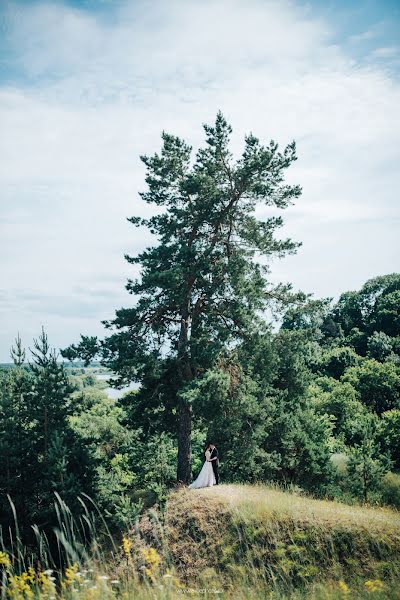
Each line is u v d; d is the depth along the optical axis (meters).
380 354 63.69
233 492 17.27
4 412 20.17
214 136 22.05
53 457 18.25
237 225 22.72
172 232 22.31
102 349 20.53
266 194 21.66
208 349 20.09
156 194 23.19
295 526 13.40
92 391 55.84
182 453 21.33
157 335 22.42
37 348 21.41
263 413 22.53
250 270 21.27
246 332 21.41
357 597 8.46
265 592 9.29
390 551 11.77
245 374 22.02
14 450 19.16
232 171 22.08
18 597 5.42
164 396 22.14
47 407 20.84
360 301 85.19
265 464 23.89
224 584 11.93
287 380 28.33
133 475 28.53
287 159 21.52
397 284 79.75
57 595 5.74
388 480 26.48
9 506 17.70
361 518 13.36
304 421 27.50
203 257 20.98
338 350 63.88
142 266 22.41
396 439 33.03
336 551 12.14
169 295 21.53
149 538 15.34
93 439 21.78
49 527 16.89
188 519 15.67
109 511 18.48
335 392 46.38
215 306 22.23
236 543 13.64
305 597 9.05
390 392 49.06
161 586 5.80
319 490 24.73
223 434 21.25
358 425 27.77
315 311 22.73
